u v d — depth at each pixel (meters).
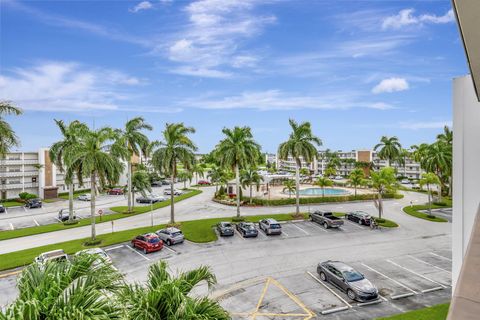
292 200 45.94
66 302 5.16
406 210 40.56
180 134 31.20
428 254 22.56
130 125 40.03
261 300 15.54
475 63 4.20
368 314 13.98
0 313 4.75
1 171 57.72
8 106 21.69
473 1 2.63
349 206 44.84
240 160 33.81
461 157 10.05
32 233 30.19
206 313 6.29
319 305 14.91
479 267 3.63
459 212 10.09
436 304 14.78
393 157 69.12
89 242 25.38
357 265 20.34
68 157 31.08
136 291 6.73
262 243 25.72
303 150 35.28
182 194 60.59
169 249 24.23
